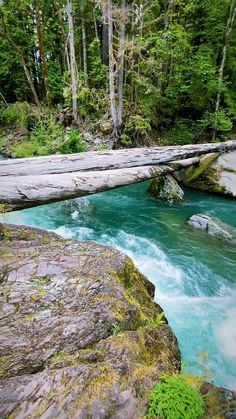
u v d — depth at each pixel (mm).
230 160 10125
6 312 2406
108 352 2158
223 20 15031
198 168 10031
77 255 3324
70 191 5227
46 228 6445
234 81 16891
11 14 14242
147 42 11195
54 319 2369
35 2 12438
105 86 14180
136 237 6262
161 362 2354
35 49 15625
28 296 2600
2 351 2049
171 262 5395
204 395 2004
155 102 14289
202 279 4969
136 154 7516
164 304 4266
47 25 15312
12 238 3738
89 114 13578
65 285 2775
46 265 3061
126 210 8000
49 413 1629
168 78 14969
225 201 9094
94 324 2369
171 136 15133
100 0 10102
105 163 6672
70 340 2197
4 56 14883
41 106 14852
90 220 7168
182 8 13453
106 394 1793
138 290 3195
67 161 6363
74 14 15094
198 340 3686
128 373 1988
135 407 1752
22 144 12734
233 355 3508
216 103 14633
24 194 4645
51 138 12594
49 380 1837
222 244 6234
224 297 4594
